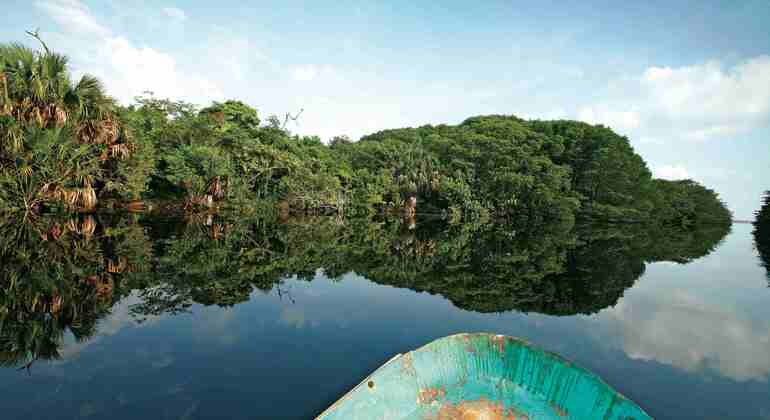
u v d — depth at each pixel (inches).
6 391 156.6
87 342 208.5
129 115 986.1
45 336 213.5
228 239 622.8
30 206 608.7
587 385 153.5
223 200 1115.9
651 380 197.6
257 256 504.7
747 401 177.9
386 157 1983.3
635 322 293.6
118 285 321.4
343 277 414.6
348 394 136.9
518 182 1742.1
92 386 163.3
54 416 140.4
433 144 2273.6
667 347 244.1
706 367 215.0
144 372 177.9
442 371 169.0
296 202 1336.1
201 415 144.5
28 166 583.2
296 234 778.8
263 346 214.7
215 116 1205.1
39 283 309.0
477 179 1877.5
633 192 2158.0
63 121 611.8
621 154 2138.3
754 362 222.4
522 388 165.5
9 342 203.2
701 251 832.3
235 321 254.1
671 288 424.5
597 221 2149.4
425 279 422.6
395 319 275.6
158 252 467.5
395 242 765.9
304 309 289.7
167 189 1083.9
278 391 165.0
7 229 520.7
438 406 156.5
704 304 357.7
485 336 180.1
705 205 2883.9
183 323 244.2
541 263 565.6
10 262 364.8
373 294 345.7
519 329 267.1
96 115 685.3
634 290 407.5
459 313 296.4
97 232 572.7
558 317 298.2
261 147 1221.1
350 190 1641.2
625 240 1061.1
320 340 227.9
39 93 585.9
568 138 2226.9
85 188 720.3
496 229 1298.0
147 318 249.6
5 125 553.6
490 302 333.7
